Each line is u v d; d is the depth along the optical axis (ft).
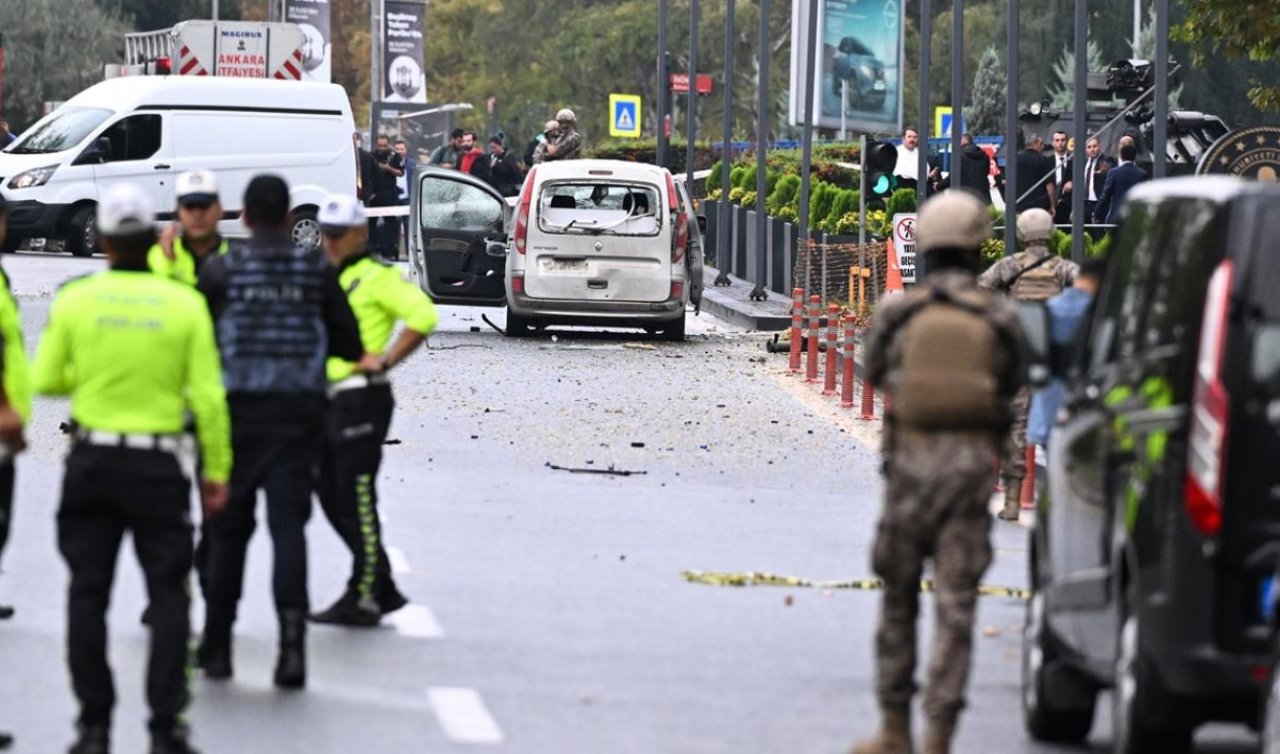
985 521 59.16
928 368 59.16
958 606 58.54
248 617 82.84
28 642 77.36
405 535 103.86
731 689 72.69
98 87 294.46
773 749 64.34
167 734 60.23
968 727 68.85
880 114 228.84
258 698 69.46
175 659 60.39
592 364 189.98
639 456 137.28
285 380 70.69
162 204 287.28
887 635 60.39
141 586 87.76
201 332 61.57
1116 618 59.16
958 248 61.05
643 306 212.02
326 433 80.74
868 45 226.99
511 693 71.00
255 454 70.85
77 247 285.02
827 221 262.06
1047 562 67.15
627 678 73.92
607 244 211.41
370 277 80.74
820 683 74.02
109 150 285.64
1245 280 54.29
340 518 81.76
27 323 201.98
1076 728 66.39
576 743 64.34
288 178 291.99
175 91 288.51
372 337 80.74
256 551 97.19
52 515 106.32
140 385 60.80
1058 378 67.46
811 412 162.61
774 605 88.79
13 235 282.36
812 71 245.45
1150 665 55.72
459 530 105.81
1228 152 146.10
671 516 113.09
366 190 320.50
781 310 244.01
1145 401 57.36
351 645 78.33
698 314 239.30
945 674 58.34
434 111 447.01
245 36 344.28
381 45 494.59
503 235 217.77
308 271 71.26
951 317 59.41
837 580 95.30
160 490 60.70
